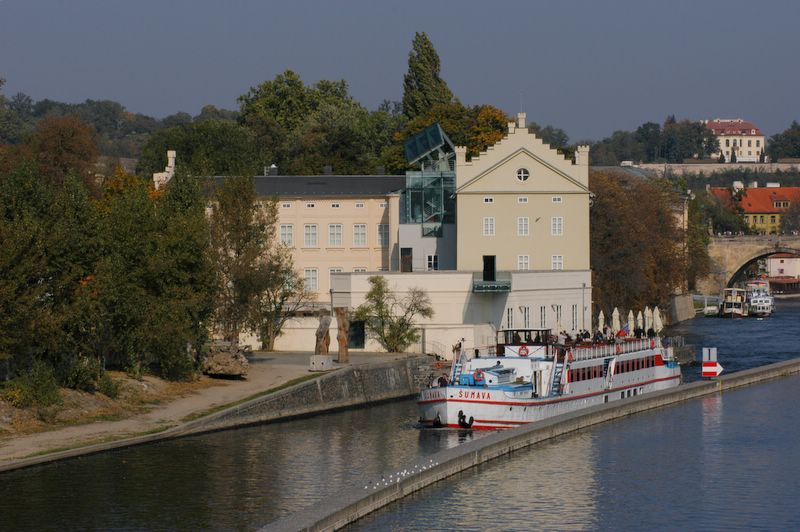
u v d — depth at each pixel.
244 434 107.31
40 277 106.00
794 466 94.88
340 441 104.88
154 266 118.44
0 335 96.88
